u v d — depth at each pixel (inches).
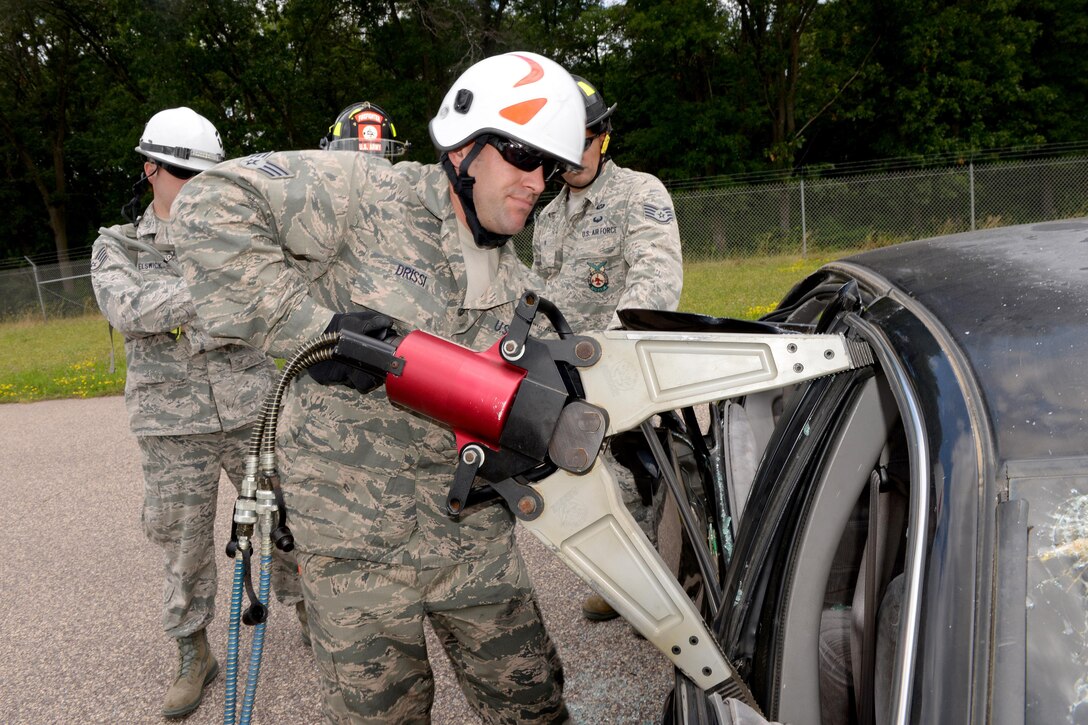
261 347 58.2
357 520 60.8
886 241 596.1
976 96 822.5
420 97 855.1
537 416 51.6
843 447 52.2
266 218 58.1
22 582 154.0
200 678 107.1
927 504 40.3
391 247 60.5
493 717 70.8
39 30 1042.7
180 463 101.7
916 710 36.9
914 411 43.3
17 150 1090.1
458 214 60.8
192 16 882.8
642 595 53.8
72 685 116.0
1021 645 36.0
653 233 93.7
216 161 107.6
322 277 61.5
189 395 100.5
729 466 79.0
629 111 877.2
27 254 1146.7
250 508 58.5
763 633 54.4
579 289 104.3
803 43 934.4
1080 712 34.9
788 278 498.6
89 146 1059.3
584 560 54.3
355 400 61.0
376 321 55.2
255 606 58.1
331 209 58.7
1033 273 47.4
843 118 876.6
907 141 848.9
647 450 83.7
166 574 104.5
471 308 61.8
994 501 38.4
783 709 51.3
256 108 970.1
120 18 940.0
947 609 37.7
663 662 106.7
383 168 62.1
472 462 53.6
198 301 56.7
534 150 55.1
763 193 608.1
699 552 67.2
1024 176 581.6
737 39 880.9
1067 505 37.7
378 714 63.7
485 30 860.0
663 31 811.4
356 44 951.0
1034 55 864.9
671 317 58.0
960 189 588.7
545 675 69.4
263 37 934.4
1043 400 40.1
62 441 263.3
